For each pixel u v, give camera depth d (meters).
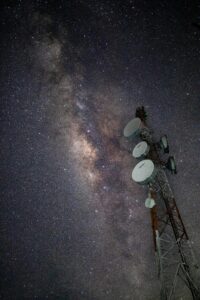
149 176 8.38
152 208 8.38
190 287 7.36
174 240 8.37
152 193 8.68
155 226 8.05
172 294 7.42
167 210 8.30
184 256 7.66
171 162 8.77
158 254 7.68
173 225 8.08
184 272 7.55
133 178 8.87
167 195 8.62
